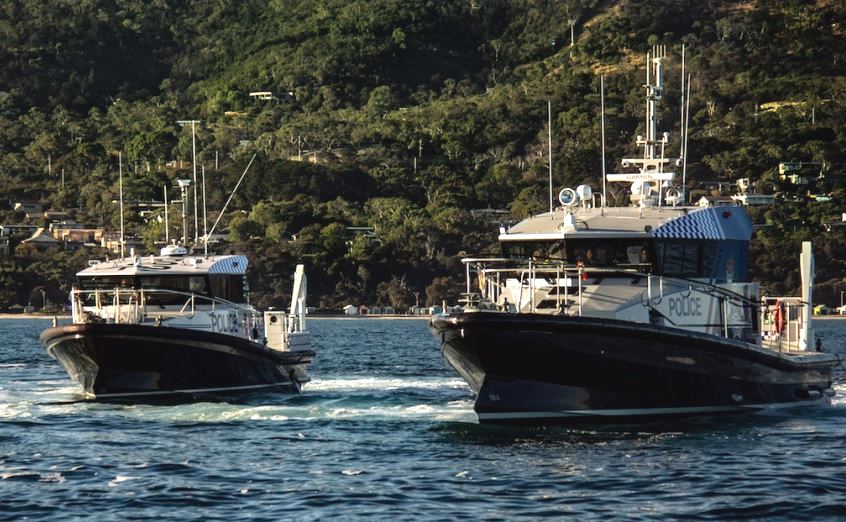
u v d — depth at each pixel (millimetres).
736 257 76438
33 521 51469
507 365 68062
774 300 82250
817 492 55344
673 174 78500
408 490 56344
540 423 70062
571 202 75562
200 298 89688
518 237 73562
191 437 70938
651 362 69000
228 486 57562
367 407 85062
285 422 76875
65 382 114375
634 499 54312
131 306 87000
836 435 68688
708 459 62031
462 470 60219
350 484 57688
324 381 112375
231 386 87438
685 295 72500
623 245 71875
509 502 53875
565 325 66375
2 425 75562
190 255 94375
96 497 55438
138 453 65812
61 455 65250
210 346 84438
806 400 79188
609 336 67375
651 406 70750
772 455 63094
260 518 51719
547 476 58531
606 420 70250
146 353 82375
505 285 74312
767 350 73812
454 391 99375
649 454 63125
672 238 72125
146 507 53656
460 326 67562
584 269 69188
